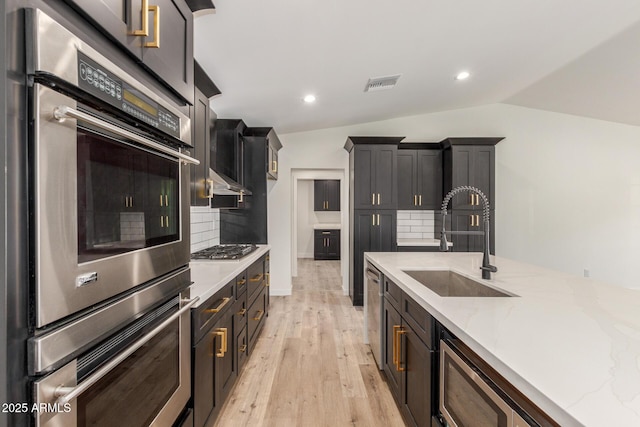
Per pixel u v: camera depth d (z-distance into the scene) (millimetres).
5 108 535
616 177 4602
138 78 936
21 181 560
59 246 624
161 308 1067
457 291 1971
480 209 4184
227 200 3291
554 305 1203
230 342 1917
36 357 576
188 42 1288
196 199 1969
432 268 2072
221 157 3299
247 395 2047
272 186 4555
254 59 2174
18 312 559
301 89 2881
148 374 994
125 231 862
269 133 3719
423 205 4426
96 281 730
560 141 4621
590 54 2871
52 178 605
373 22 1925
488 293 1595
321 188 7645
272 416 1839
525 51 2750
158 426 1052
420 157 4426
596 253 4625
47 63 577
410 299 1571
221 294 1732
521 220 4633
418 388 1440
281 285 4512
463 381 1022
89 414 730
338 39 2059
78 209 676
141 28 906
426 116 4656
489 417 859
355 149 4117
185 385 1274
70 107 646
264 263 3199
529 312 1117
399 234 4664
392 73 2848
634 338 885
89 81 686
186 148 1251
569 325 987
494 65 3018
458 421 1056
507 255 4637
